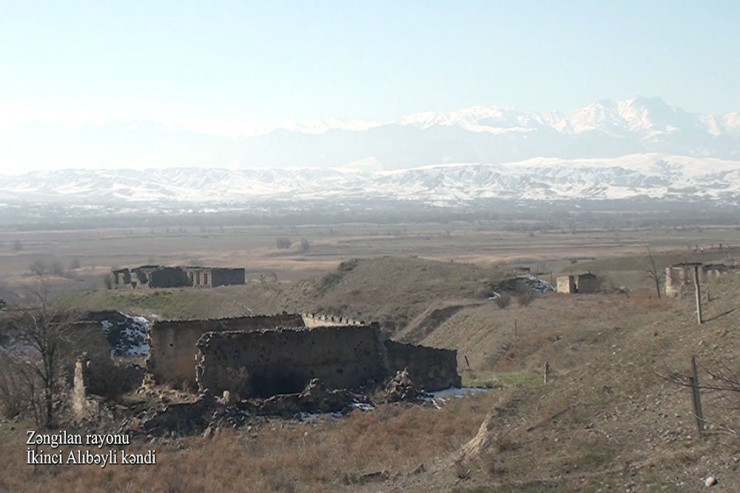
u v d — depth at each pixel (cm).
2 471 3262
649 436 2789
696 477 2492
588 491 2580
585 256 17612
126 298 10644
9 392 4525
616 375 3262
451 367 4859
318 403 4116
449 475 2944
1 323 5541
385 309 9350
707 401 2867
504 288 9356
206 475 3155
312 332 4566
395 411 4066
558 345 5956
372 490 2922
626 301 7481
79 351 5209
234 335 4431
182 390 4497
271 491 2953
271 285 10956
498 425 3195
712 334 3281
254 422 3897
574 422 3036
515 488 2686
